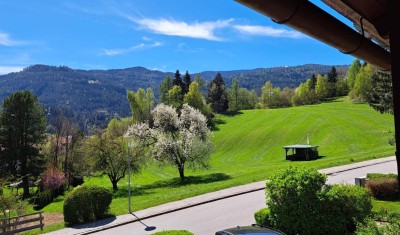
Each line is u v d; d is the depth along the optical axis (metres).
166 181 43.91
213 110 123.44
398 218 8.63
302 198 13.66
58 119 56.31
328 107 103.69
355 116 83.12
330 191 13.59
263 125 87.81
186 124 47.44
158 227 19.80
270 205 14.45
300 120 86.25
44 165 49.12
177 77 125.19
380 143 57.41
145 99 101.94
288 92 151.50
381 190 20.62
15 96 48.84
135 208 24.55
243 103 138.62
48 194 40.31
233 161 60.81
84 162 48.12
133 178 51.47
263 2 2.53
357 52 4.12
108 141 42.12
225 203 23.69
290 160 53.84
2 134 48.59
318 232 13.48
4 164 48.06
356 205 13.59
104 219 22.62
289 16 2.83
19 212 25.22
